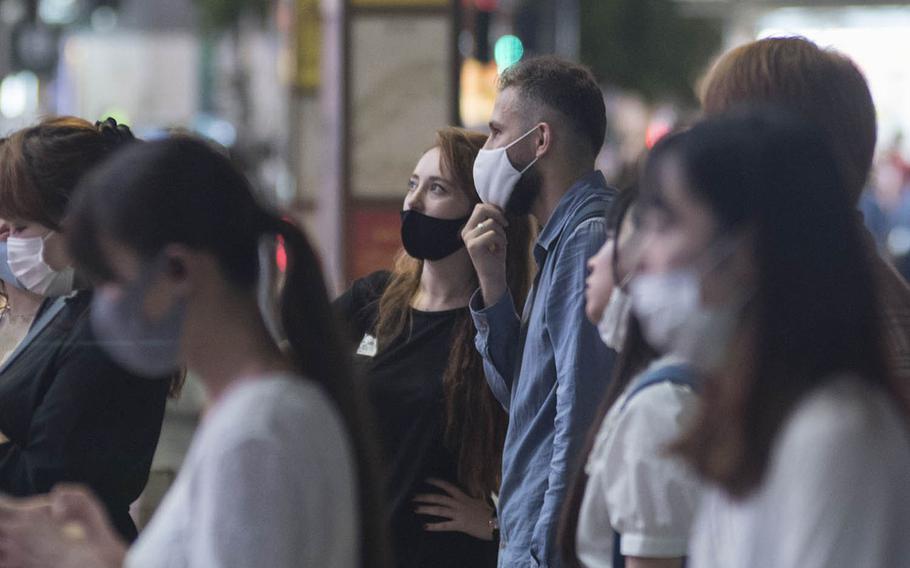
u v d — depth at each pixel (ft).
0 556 19.36
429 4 79.71
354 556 19.33
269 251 20.03
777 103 25.93
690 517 21.11
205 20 192.24
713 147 17.25
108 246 18.72
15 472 28.40
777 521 16.43
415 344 34.45
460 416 33.81
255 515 17.58
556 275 29.84
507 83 32.32
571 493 22.86
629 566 21.49
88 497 19.86
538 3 179.93
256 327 19.25
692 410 20.85
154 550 18.21
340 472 18.72
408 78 80.48
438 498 33.71
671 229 17.49
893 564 16.10
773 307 16.83
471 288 34.86
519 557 30.07
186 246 18.66
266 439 17.89
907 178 154.40
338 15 80.33
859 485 15.96
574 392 28.66
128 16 202.80
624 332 22.71
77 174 29.04
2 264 29.48
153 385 28.48
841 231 17.06
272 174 167.94
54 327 28.60
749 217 16.97
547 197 32.04
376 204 80.38
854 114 26.27
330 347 20.27
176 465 29.73
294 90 111.65
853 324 16.85
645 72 218.38
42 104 144.36
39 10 135.03
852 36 258.37
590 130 32.01
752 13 240.53
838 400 16.40
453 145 34.68
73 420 27.96
